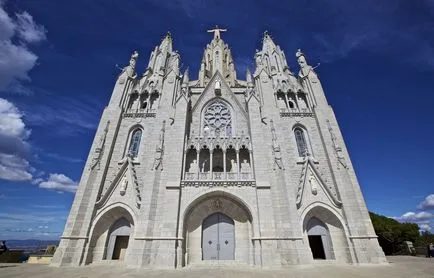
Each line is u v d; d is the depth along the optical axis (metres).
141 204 26.45
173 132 30.98
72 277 17.69
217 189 26.77
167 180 27.50
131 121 34.75
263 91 35.81
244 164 31.02
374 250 24.61
